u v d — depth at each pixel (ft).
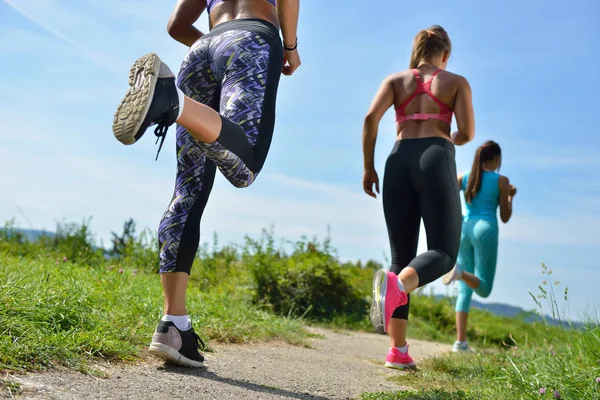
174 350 8.46
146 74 6.63
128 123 6.57
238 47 8.57
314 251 28.58
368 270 31.83
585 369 10.64
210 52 8.87
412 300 30.63
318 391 8.50
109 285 14.44
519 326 28.73
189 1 10.24
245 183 8.02
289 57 9.84
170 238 8.68
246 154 7.73
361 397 8.44
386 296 10.18
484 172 18.97
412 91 13.05
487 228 18.51
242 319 14.85
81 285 12.16
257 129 8.17
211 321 13.23
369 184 13.75
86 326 9.14
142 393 6.64
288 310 24.68
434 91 12.86
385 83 13.42
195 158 8.89
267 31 8.91
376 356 15.26
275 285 25.29
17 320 7.87
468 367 12.63
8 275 10.57
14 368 6.56
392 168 12.93
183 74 9.16
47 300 9.36
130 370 7.85
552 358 12.19
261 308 23.80
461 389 10.18
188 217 8.75
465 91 12.76
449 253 11.96
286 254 29.01
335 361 12.58
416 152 12.61
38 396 5.82
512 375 10.89
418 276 10.78
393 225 12.98
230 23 9.03
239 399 7.13
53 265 15.79
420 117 12.83
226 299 17.79
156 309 11.96
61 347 7.45
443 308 29.99
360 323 24.59
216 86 9.22
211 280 25.22
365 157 13.61
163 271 8.65
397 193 12.88
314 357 12.66
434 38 13.37
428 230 12.23
